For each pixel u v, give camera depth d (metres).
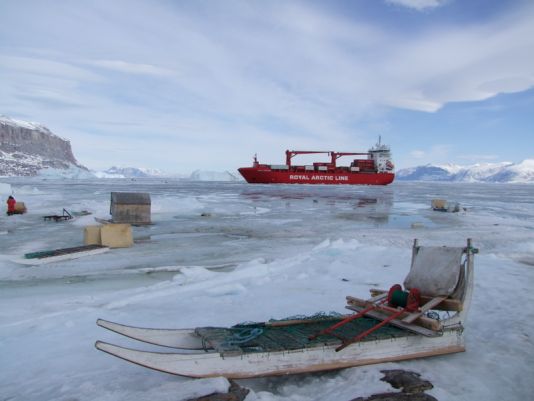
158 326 6.10
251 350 4.34
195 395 3.83
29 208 27.75
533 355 5.27
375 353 4.82
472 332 6.05
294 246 14.25
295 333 4.93
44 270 10.59
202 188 74.69
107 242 13.83
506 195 64.12
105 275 10.09
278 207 31.67
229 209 29.30
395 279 9.03
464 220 23.14
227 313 6.76
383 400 3.98
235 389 4.02
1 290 8.69
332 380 4.49
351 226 20.12
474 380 4.58
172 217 23.77
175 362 4.04
